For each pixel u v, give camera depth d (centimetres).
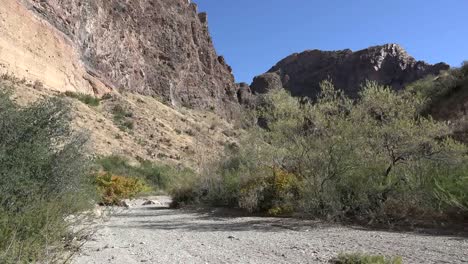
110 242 836
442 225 1034
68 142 957
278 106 1544
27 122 836
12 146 765
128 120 5091
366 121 1285
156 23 10144
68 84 5050
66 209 788
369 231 1016
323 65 18338
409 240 852
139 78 8038
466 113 2416
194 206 1820
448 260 645
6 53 4019
